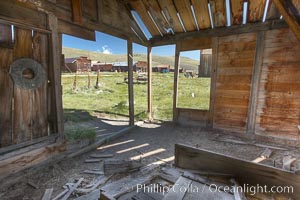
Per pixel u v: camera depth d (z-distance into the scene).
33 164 2.60
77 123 5.31
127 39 4.64
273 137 3.81
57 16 2.87
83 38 3.39
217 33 4.38
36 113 2.71
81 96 9.50
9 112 2.40
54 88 2.91
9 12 2.28
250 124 4.08
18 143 2.50
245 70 4.08
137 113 6.38
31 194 2.12
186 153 2.25
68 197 2.05
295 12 1.97
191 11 4.24
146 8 4.55
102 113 6.55
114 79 14.87
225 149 3.51
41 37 2.71
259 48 3.85
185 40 4.97
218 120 4.60
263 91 3.88
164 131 4.77
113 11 4.09
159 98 8.80
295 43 3.45
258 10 3.62
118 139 4.18
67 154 3.13
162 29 5.12
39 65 2.72
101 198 1.81
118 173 2.54
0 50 2.28
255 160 3.02
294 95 3.54
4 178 2.26
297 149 3.41
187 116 5.18
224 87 4.43
